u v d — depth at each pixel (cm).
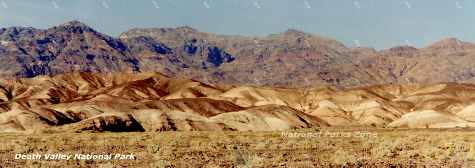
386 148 4925
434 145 5394
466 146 5088
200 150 5159
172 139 6581
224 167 3950
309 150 5209
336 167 3884
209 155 4728
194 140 6481
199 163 4153
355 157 4353
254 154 4734
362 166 3941
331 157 4400
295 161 4206
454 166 3966
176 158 4462
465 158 4256
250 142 6150
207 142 6038
